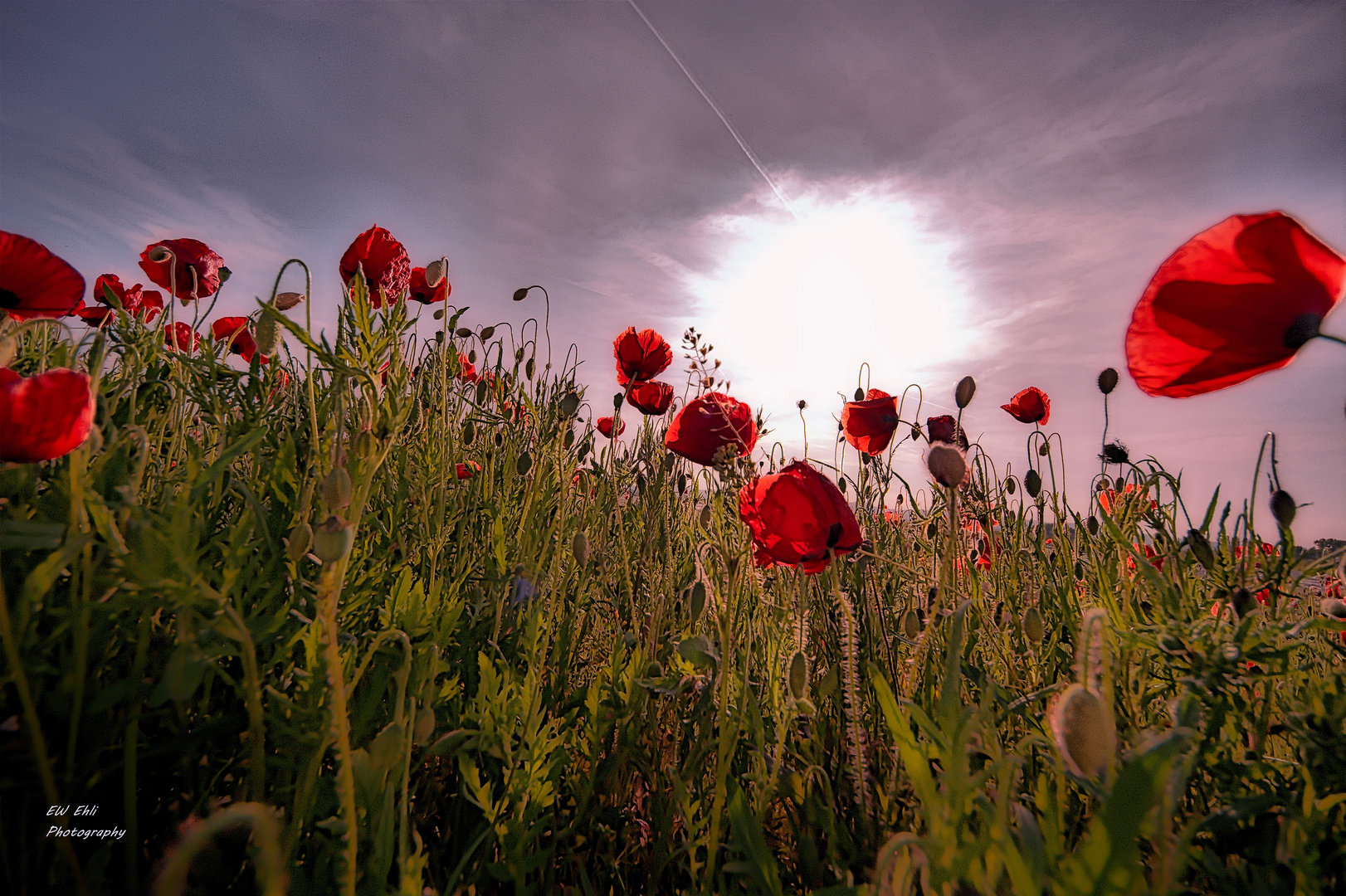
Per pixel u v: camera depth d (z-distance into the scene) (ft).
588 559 1.12
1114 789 0.37
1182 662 0.73
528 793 0.79
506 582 1.06
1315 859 0.57
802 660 0.73
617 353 1.74
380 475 1.06
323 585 0.52
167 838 0.64
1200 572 1.04
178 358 0.84
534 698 0.85
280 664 0.76
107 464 0.66
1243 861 0.60
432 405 1.23
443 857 0.84
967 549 1.23
